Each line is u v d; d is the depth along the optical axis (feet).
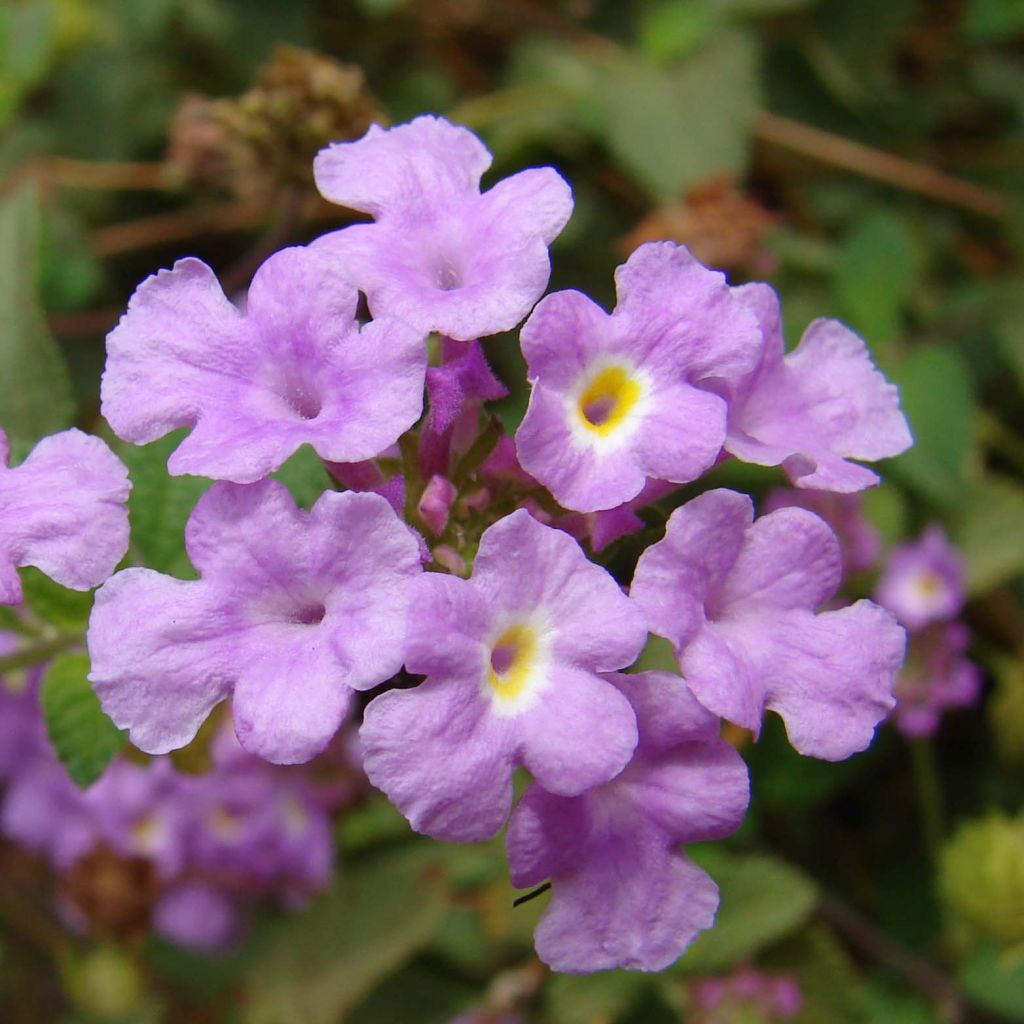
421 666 0.26
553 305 0.28
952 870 0.45
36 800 0.49
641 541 0.30
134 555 0.33
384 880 0.48
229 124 0.44
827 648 0.28
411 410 0.27
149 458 0.33
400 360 0.27
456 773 0.26
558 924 0.28
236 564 0.27
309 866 0.47
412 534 0.27
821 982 0.46
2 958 0.56
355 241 0.29
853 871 0.50
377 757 0.26
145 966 0.54
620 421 0.28
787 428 0.30
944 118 0.57
